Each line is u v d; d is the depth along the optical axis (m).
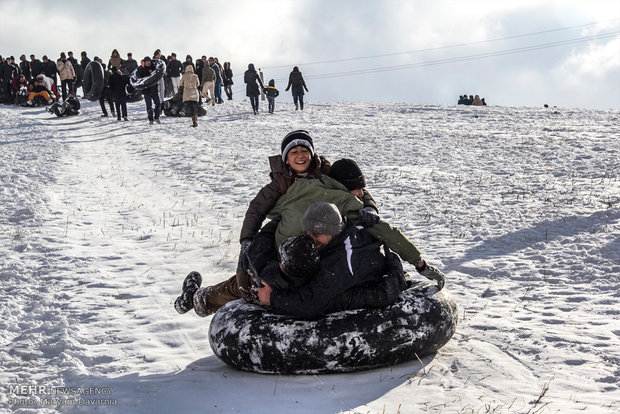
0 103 35.47
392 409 3.82
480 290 6.44
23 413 3.99
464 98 35.25
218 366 4.73
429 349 4.63
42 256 8.11
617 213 8.95
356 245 4.53
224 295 5.11
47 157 17.06
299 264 4.25
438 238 8.44
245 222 4.82
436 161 14.89
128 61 33.75
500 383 4.20
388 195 11.23
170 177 14.02
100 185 13.28
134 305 6.32
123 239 9.02
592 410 3.72
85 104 35.84
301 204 4.68
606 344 4.82
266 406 3.93
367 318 4.41
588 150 15.19
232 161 15.92
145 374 4.63
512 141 17.67
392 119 25.81
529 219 9.06
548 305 5.88
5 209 10.84
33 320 5.97
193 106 24.25
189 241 8.80
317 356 4.33
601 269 6.82
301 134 4.81
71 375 4.65
